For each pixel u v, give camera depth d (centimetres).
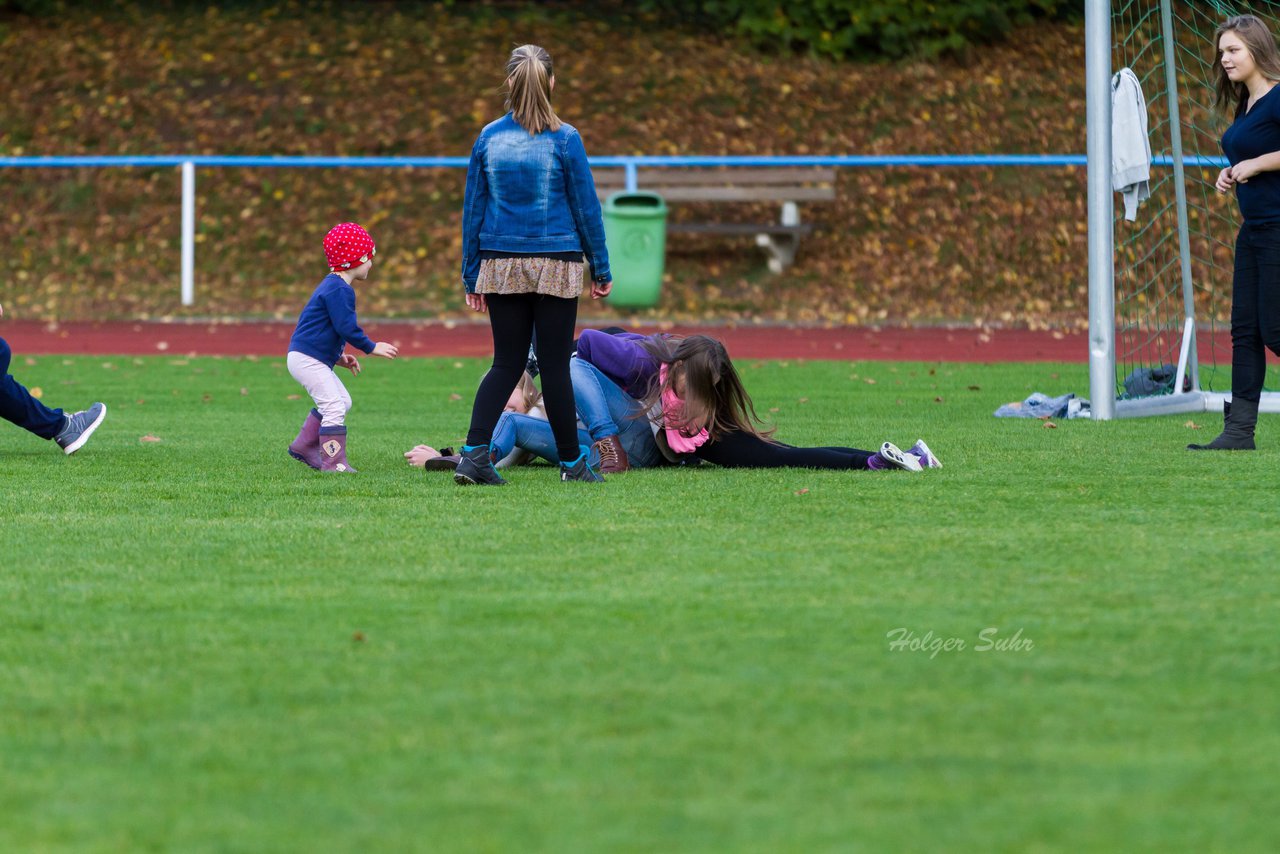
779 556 1878
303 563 1850
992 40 9012
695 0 9250
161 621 1570
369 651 1452
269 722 1247
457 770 1139
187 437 3147
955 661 1408
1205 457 2769
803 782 1112
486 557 1880
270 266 7406
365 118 8369
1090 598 1650
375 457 2855
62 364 4875
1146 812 1056
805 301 7012
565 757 1163
